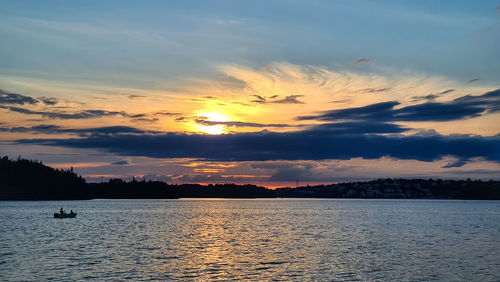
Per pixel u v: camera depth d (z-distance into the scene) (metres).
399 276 47.78
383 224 127.88
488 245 74.06
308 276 47.91
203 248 70.38
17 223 124.62
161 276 47.53
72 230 102.31
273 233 98.56
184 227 115.00
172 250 67.56
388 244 76.00
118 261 56.50
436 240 82.31
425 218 161.88
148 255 61.91
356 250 67.88
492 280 45.88
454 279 46.38
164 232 99.38
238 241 81.06
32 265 53.16
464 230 105.88
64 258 58.50
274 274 48.94
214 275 48.28
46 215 168.38
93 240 80.75
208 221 141.38
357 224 128.25
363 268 52.31
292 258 59.84
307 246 73.44
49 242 77.12
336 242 79.31
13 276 46.88
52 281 44.59
